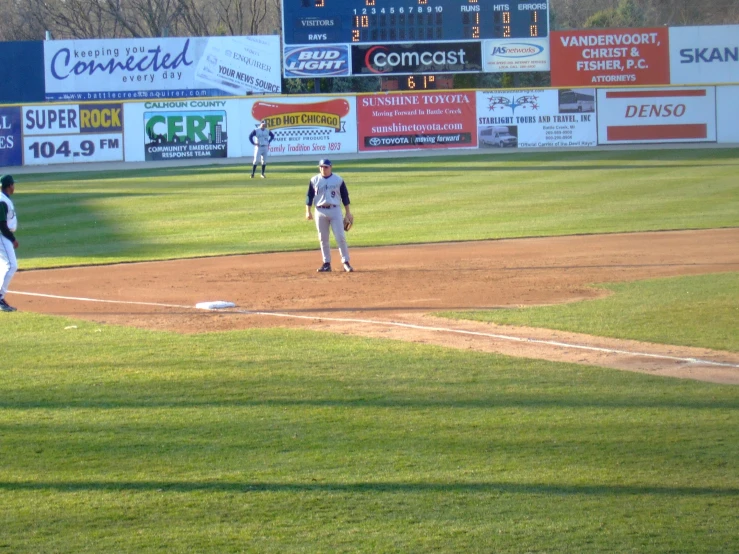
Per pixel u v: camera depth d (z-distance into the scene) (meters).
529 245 29.70
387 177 54.19
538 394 13.14
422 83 76.12
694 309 18.83
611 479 10.01
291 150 74.50
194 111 73.12
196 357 15.54
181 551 8.44
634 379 13.83
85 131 71.94
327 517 9.14
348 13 74.12
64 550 8.48
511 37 75.56
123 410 12.64
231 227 35.75
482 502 9.45
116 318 19.36
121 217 39.25
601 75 77.81
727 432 11.41
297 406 12.72
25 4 119.12
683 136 76.19
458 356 15.41
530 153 70.00
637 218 35.59
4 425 12.05
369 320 18.66
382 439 11.38
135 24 120.38
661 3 134.50
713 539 8.53
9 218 20.28
